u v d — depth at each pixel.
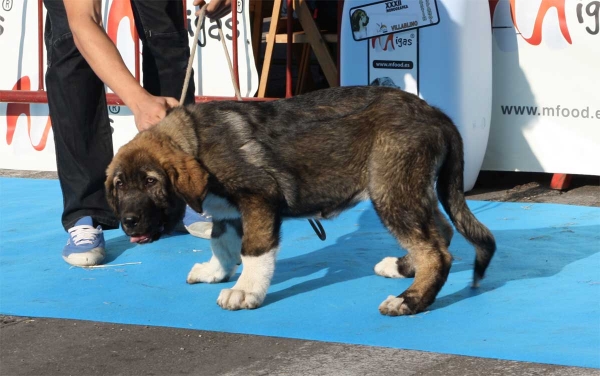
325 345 3.66
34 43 7.40
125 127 7.26
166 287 4.55
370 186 4.15
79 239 4.99
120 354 3.62
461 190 4.24
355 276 4.68
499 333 3.75
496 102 6.67
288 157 4.10
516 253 5.01
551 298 4.21
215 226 4.53
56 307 4.24
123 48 7.16
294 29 8.15
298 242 5.40
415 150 4.04
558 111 6.50
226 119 4.05
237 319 4.02
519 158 6.67
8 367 3.51
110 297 4.39
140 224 3.82
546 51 6.45
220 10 4.89
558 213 5.93
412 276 4.61
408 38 6.23
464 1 6.04
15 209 6.36
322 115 4.18
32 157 7.63
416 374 3.32
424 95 6.24
